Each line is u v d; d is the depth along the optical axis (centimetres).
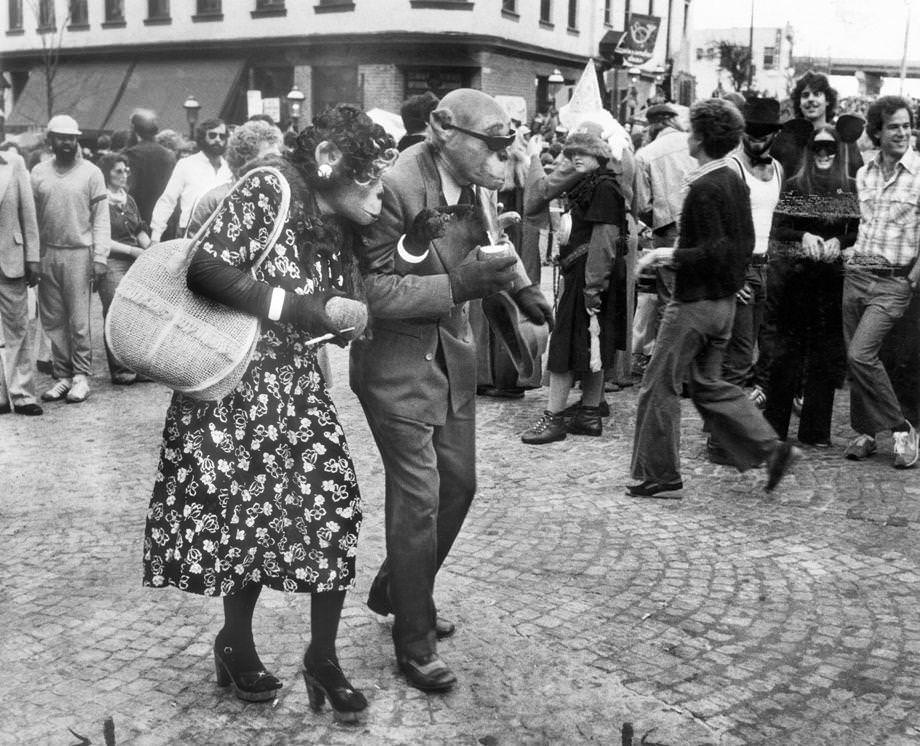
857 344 571
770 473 488
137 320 274
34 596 400
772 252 601
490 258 306
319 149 285
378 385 318
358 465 582
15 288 696
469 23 2530
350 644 357
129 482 552
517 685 332
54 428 672
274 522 288
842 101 1433
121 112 2947
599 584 415
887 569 432
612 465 582
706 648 360
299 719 311
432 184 321
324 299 280
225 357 276
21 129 3152
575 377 643
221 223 278
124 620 377
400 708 317
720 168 491
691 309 493
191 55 2886
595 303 607
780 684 336
